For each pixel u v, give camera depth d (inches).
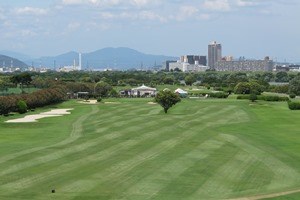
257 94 7677.2
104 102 7322.8
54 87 7864.2
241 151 2667.3
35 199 1726.1
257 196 1786.4
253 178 2055.9
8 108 5098.4
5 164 2315.5
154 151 2655.0
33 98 5866.1
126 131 3454.7
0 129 3850.9
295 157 2522.1
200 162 2357.3
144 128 3617.1
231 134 3331.7
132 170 2180.1
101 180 1996.8
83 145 2864.2
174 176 2069.4
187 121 4124.0
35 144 2952.8
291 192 1845.5
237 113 4990.2
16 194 1788.9
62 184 1930.4
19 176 2068.2
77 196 1763.0
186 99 7662.4
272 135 3321.9
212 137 3171.8
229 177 2066.9
